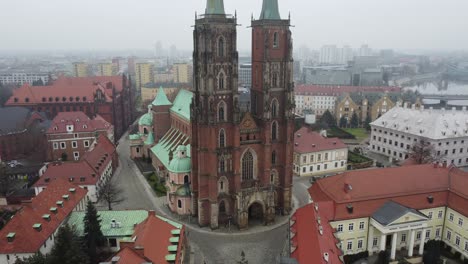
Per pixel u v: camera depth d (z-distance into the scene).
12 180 136.50
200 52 96.38
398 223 84.38
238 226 104.88
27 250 76.12
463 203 89.88
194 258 90.25
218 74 98.12
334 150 151.62
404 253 91.44
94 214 82.69
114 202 120.56
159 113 166.50
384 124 173.00
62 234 71.31
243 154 107.00
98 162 135.50
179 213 114.25
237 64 98.81
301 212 85.62
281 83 105.56
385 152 173.62
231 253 92.75
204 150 101.94
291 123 107.69
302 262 68.44
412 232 87.31
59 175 122.88
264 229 105.00
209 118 98.81
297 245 75.31
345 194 89.12
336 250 75.12
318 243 68.62
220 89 99.31
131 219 90.69
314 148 148.38
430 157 135.50
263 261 89.31
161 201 123.75
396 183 93.94
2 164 132.00
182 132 149.38
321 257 64.88
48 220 86.06
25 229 79.38
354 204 88.12
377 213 87.81
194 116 103.75
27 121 177.12
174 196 113.69
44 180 121.56
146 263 63.50
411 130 159.75
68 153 165.75
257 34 103.50
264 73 101.94
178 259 75.00
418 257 89.31
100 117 184.88
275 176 112.31
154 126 167.38
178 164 114.50
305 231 76.50
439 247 90.25
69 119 167.12
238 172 104.56
